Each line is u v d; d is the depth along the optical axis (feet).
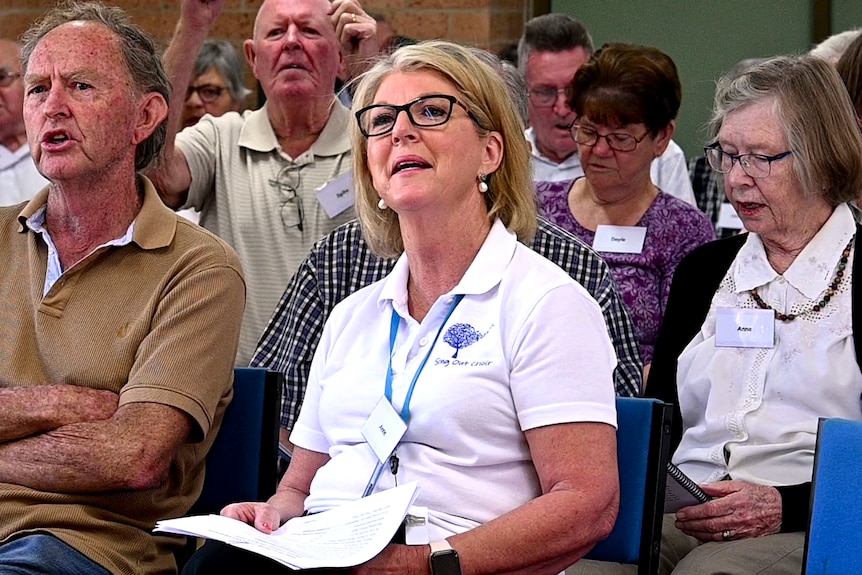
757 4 30.94
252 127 20.38
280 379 14.21
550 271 11.48
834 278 14.28
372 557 9.80
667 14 31.48
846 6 30.45
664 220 19.92
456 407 11.13
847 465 11.42
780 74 14.38
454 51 11.84
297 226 19.88
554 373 10.88
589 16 31.76
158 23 31.22
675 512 13.84
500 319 11.31
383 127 11.66
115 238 13.97
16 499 12.53
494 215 12.03
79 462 12.41
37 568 12.07
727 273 15.16
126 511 12.98
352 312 12.67
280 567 10.19
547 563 10.59
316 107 19.90
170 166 19.40
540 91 24.50
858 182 14.23
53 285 13.60
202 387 13.12
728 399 14.62
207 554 10.36
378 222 12.87
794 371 14.21
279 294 19.86
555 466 10.75
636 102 19.04
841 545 11.34
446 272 11.90
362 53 20.01
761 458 14.23
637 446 12.32
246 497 14.03
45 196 14.19
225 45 30.42
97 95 13.62
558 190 20.80
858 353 13.96
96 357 13.35
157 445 12.62
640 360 15.67
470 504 11.06
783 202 14.26
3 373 13.60
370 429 11.43
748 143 14.30
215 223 20.31
